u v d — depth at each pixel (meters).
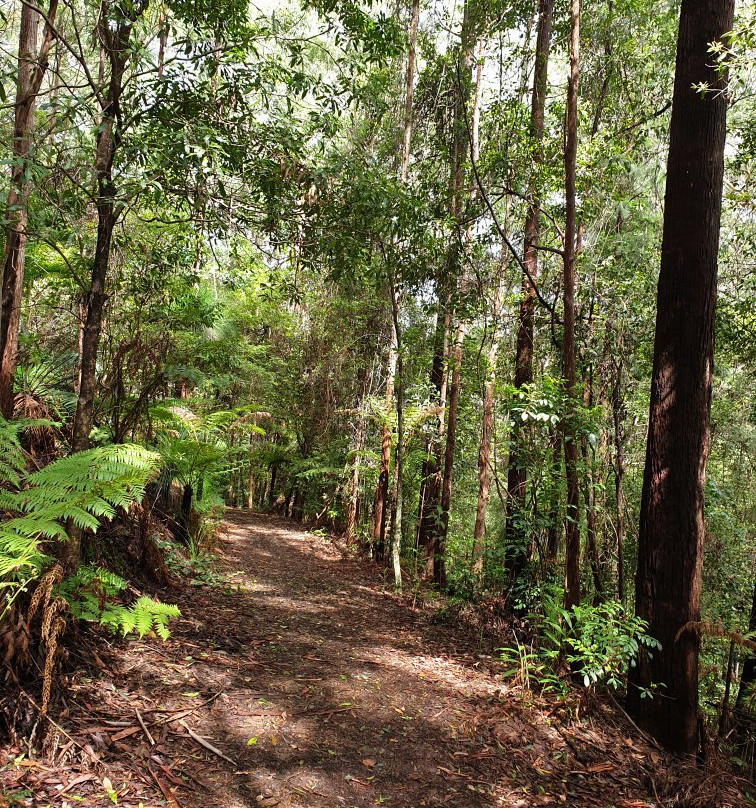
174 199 4.20
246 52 3.80
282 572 8.16
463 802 3.03
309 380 14.85
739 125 7.35
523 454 6.39
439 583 8.83
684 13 4.68
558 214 7.32
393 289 7.14
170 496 7.00
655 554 4.58
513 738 3.84
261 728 3.24
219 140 3.59
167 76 3.53
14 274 4.25
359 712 3.77
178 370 6.61
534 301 7.47
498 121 7.98
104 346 4.89
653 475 4.66
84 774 2.41
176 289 6.49
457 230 7.03
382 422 10.51
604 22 7.55
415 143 11.03
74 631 3.28
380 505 10.58
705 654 6.73
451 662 5.25
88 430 3.52
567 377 5.44
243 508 20.50
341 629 5.70
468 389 8.77
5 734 2.43
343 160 4.21
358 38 4.45
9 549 2.61
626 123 8.05
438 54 10.39
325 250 4.62
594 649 4.36
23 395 4.63
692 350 4.56
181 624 4.42
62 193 3.88
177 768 2.67
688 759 4.16
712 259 4.61
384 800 2.88
